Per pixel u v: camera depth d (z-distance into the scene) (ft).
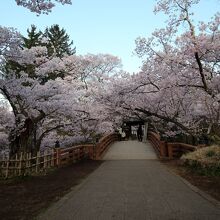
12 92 45.57
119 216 18.97
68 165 53.62
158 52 45.83
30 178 36.76
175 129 72.54
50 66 57.11
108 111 63.93
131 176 38.14
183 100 51.52
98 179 35.63
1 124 54.65
